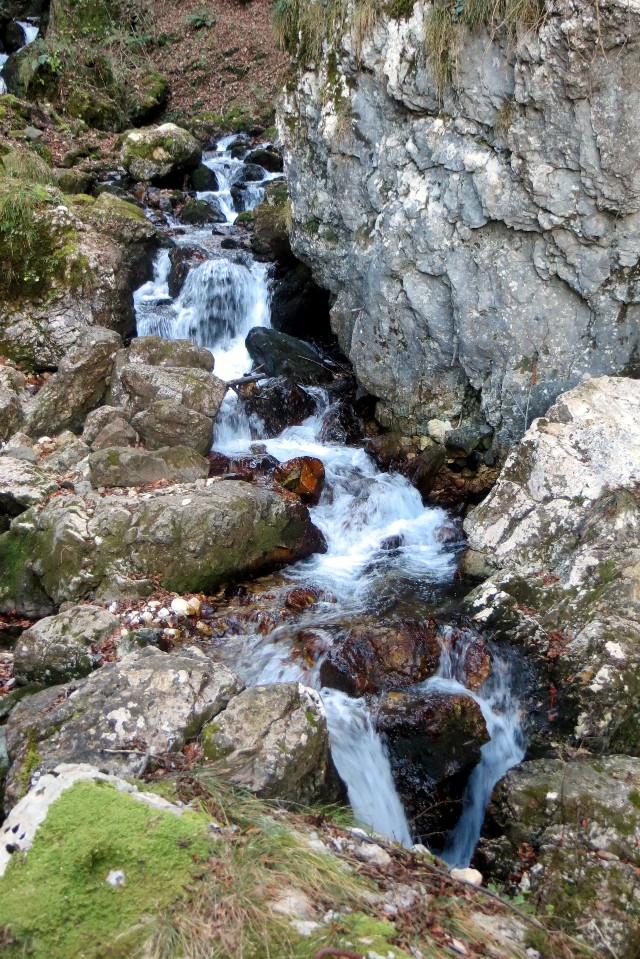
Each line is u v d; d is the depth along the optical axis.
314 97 6.90
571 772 4.61
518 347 6.43
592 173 5.68
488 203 6.10
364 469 7.27
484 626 5.47
